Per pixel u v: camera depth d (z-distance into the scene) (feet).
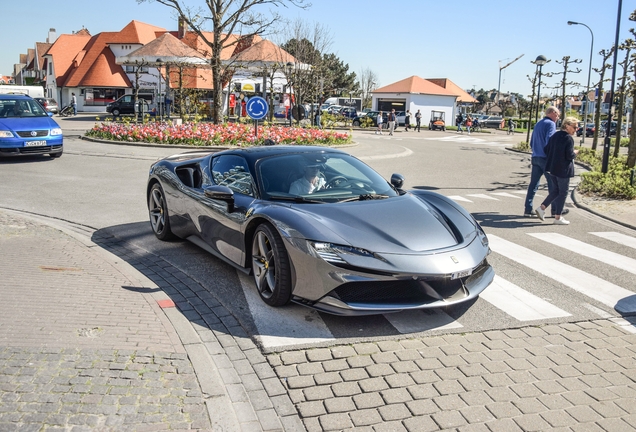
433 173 49.37
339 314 12.96
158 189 21.65
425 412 9.71
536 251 21.29
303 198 15.60
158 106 139.64
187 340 12.32
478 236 14.99
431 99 175.73
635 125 45.14
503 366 11.50
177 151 54.80
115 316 13.33
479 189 39.70
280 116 137.69
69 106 145.79
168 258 19.35
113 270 17.38
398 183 18.13
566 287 16.85
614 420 9.55
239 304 14.87
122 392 9.79
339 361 11.62
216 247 17.72
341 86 261.24
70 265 17.58
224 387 10.40
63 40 186.80
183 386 10.16
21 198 30.22
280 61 101.60
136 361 11.00
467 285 13.96
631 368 11.53
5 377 10.03
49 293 14.69
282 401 10.06
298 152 18.08
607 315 14.58
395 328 13.38
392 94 175.11
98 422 8.86
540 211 26.99
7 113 46.24
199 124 65.67
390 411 9.73
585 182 38.58
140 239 21.98
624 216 28.66
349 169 17.65
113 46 167.63
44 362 10.68
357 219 14.20
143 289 15.69
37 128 45.06
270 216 14.37
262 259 15.01
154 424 8.91
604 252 21.34
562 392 10.48
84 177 38.17
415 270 12.76
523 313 14.57
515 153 77.20
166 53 102.78
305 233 13.46
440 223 14.88
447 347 12.37
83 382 10.03
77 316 13.15
